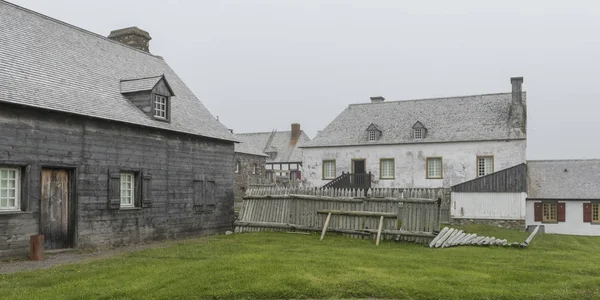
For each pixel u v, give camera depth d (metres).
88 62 19.70
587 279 10.31
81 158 16.14
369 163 40.66
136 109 19.41
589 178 34.56
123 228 17.75
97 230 16.64
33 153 14.55
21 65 15.77
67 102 15.95
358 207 18.38
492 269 11.25
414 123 40.56
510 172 31.89
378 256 12.83
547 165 36.56
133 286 9.45
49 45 18.25
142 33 26.77
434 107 41.53
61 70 17.53
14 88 14.42
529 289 9.36
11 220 13.94
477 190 32.50
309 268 10.68
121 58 22.55
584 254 15.01
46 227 15.10
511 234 23.86
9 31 16.78
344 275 10.10
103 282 9.86
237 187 50.88
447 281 9.84
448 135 38.03
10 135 13.91
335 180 36.28
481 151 36.69
